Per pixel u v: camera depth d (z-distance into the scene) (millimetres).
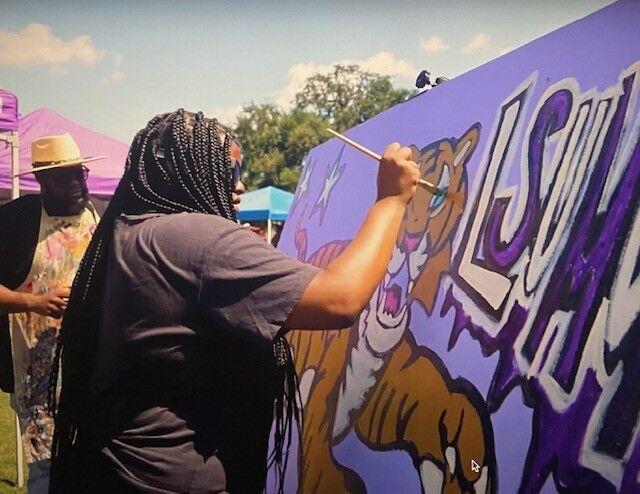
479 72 2316
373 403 2240
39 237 2863
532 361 1591
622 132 1570
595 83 1714
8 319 2799
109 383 1419
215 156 1543
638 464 1251
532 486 1471
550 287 1627
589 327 1468
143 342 1376
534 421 1523
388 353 2252
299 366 3000
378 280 1393
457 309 1963
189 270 1362
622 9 1696
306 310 1315
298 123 32031
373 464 2127
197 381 1394
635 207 1460
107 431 1416
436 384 1929
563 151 1752
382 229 1444
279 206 11773
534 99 1947
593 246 1539
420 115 2654
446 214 2209
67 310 1588
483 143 2135
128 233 1479
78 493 1479
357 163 3184
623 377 1343
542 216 1746
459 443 1752
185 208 1525
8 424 6016
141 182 1535
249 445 1456
